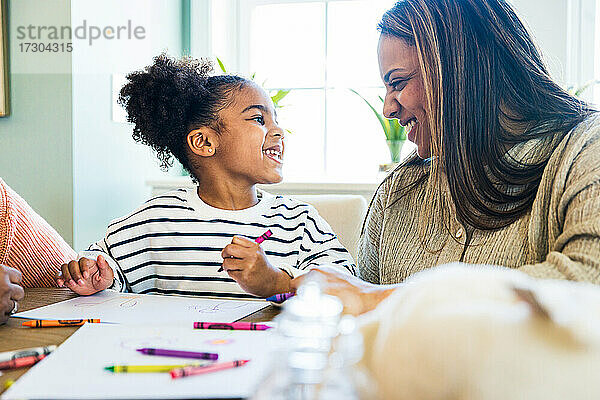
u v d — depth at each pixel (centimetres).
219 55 223
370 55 216
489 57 83
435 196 92
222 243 112
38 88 172
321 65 221
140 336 59
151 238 115
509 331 25
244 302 82
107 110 184
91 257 102
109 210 186
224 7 225
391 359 27
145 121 122
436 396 25
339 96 220
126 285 112
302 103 223
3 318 69
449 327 26
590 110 84
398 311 29
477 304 27
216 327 63
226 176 116
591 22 189
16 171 175
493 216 83
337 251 112
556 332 25
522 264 81
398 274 95
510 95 85
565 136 79
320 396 26
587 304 26
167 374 47
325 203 141
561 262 58
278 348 28
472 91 83
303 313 26
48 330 66
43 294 90
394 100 93
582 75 190
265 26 225
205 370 46
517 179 82
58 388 44
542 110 85
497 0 87
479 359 25
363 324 33
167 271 113
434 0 86
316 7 220
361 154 219
